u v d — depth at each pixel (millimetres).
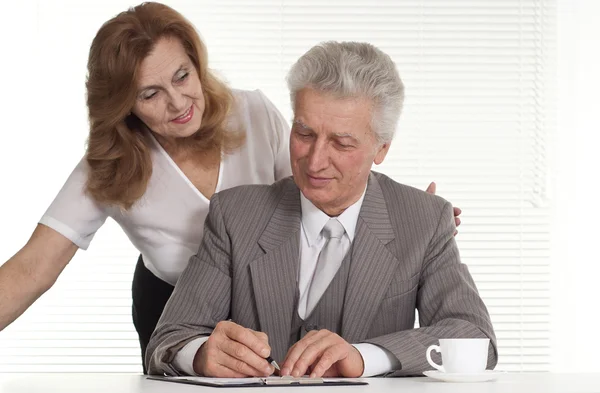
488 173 3797
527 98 3822
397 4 3812
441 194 3797
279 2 3787
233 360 1484
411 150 3795
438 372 1416
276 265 1739
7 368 3777
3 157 3779
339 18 3799
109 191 1980
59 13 3807
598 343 3777
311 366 1496
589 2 3834
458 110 3809
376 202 1782
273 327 1728
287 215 1781
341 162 1619
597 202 3799
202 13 3783
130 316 3787
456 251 1795
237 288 1749
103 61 1864
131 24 1856
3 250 3748
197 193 2057
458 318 1668
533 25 3832
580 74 3830
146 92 1863
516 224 3799
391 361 1540
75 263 3781
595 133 3816
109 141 1959
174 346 1614
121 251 3795
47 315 3781
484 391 1217
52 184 3777
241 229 1774
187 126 1905
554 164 3814
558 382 1392
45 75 3793
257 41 3783
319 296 1738
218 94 2012
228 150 2088
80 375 1650
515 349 3799
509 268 3803
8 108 3787
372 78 1597
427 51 3811
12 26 3803
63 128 3793
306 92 1603
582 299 3797
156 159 2035
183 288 1767
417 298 1774
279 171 2193
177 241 2082
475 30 3820
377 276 1719
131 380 1493
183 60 1879
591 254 3797
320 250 1765
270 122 2184
